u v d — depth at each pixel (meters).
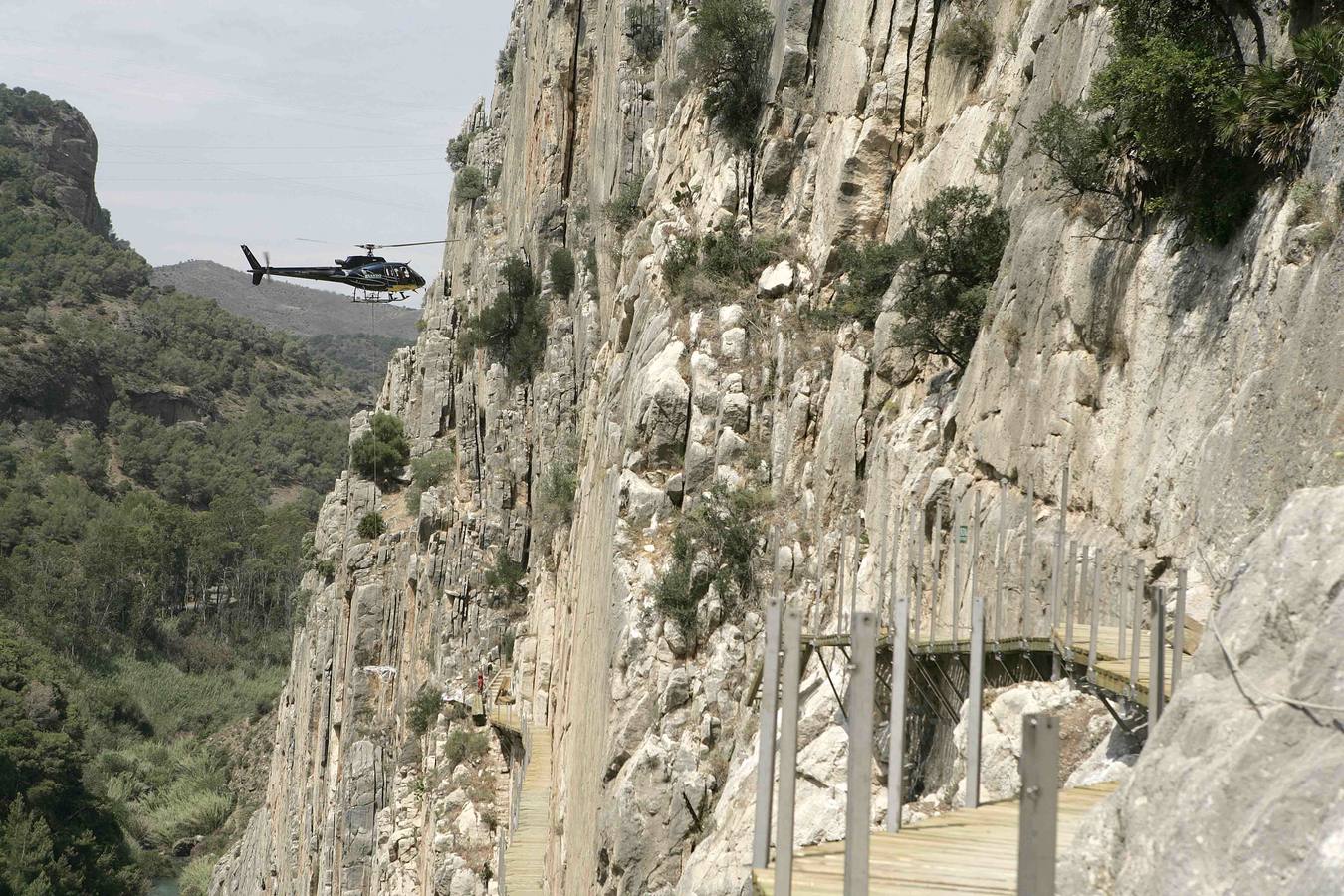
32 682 180.12
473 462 138.75
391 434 162.88
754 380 64.50
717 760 56.06
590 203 120.00
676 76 91.94
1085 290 36.88
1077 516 35.81
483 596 121.31
